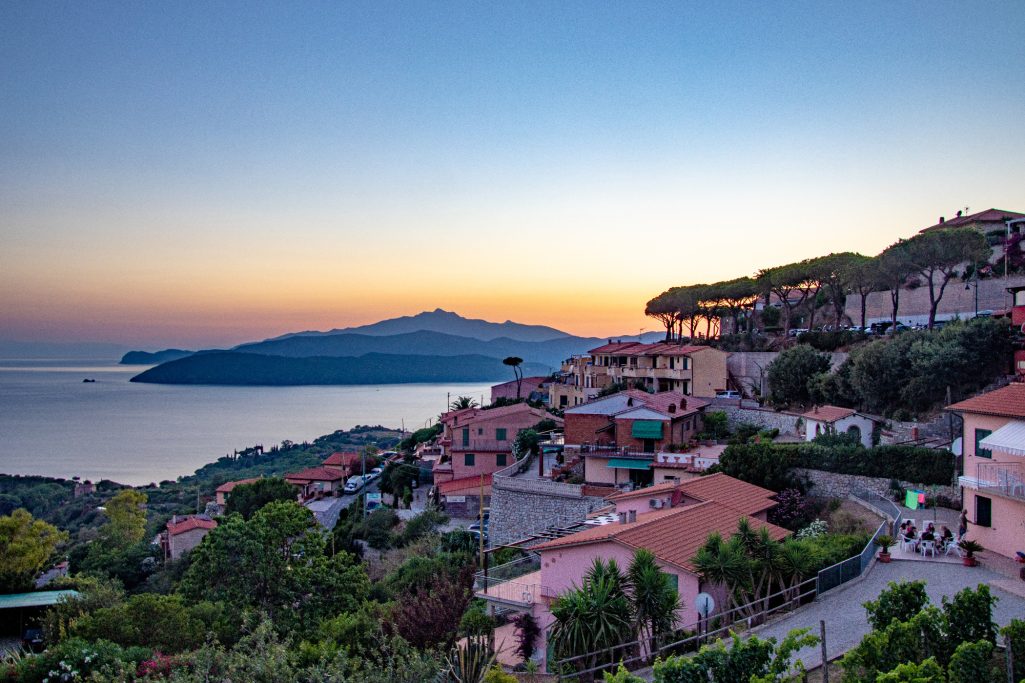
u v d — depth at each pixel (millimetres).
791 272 99125
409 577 46875
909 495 44188
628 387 95938
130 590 71500
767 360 92125
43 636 38500
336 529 73438
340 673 20719
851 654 18641
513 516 57281
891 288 83625
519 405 93625
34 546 53062
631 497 44719
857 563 31938
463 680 22562
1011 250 82938
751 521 37438
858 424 58375
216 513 104688
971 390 57750
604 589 25984
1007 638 17750
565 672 24797
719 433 72812
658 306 125375
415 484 92062
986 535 35625
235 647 21875
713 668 19078
